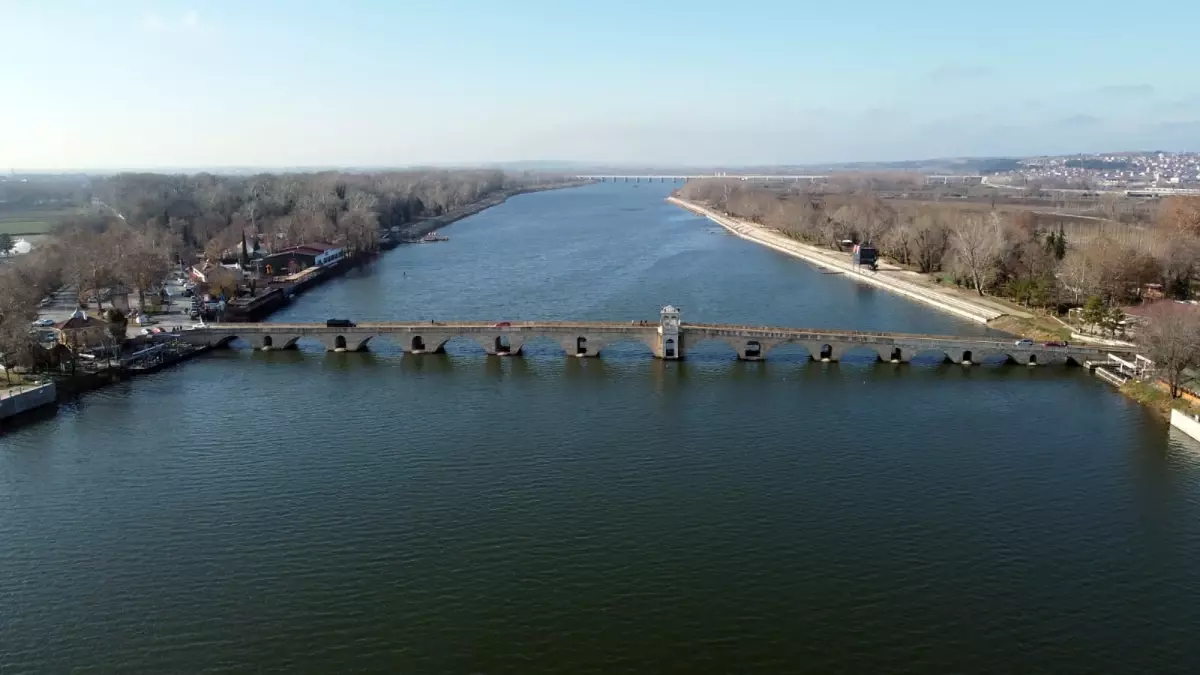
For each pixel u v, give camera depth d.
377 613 97.06
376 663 88.50
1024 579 103.56
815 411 166.25
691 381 188.88
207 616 96.75
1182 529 115.81
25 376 180.88
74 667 88.25
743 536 114.19
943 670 86.88
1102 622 94.94
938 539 113.31
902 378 190.50
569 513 120.88
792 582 103.00
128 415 164.12
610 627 94.19
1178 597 99.69
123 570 106.38
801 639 92.06
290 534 115.19
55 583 103.69
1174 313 178.50
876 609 97.38
